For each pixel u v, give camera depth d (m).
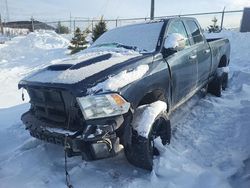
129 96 3.12
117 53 3.80
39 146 4.08
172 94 4.03
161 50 3.93
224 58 6.76
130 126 3.14
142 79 3.33
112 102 2.93
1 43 21.75
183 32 4.70
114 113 2.92
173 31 4.42
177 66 4.08
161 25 4.34
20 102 6.46
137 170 3.42
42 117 3.38
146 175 3.31
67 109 3.06
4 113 5.73
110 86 2.98
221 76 6.18
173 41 3.89
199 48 5.02
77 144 2.90
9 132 4.75
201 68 5.08
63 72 3.25
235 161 3.49
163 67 3.76
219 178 3.14
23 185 3.24
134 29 4.58
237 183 3.12
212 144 4.01
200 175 3.20
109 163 3.60
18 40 21.39
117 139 3.01
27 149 4.11
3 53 16.95
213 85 6.20
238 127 4.44
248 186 3.04
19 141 4.44
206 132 4.40
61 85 2.98
